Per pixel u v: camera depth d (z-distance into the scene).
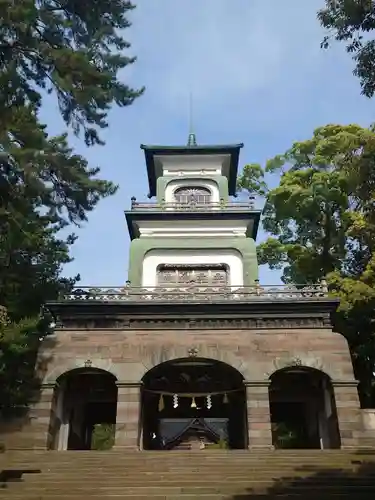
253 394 23.73
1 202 20.55
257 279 28.98
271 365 24.41
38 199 22.61
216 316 25.72
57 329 25.64
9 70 19.02
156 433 30.12
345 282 28.64
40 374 24.31
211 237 31.69
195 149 35.62
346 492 13.58
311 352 24.67
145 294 26.34
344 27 15.21
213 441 30.58
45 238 29.70
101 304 25.81
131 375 24.25
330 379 24.02
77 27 21.09
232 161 36.62
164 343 25.06
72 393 27.25
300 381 27.66
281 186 35.31
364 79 15.99
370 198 22.50
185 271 30.81
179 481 14.60
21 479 15.19
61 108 21.44
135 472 15.85
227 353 24.77
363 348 29.62
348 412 23.11
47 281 27.72
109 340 25.25
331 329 25.42
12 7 18.17
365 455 18.59
